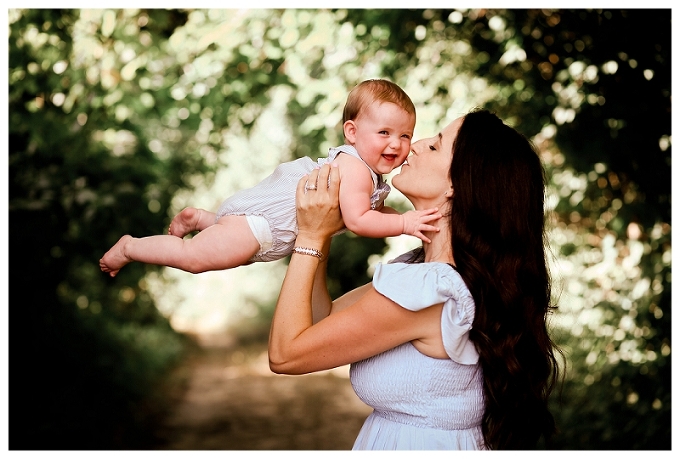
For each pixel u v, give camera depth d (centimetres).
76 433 628
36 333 617
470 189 226
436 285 218
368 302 223
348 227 234
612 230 563
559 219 575
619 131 534
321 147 635
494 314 224
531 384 232
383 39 607
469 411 231
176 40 639
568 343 557
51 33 596
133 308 998
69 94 598
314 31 599
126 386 741
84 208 548
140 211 596
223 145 752
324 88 608
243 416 816
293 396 910
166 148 712
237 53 643
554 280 560
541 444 520
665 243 552
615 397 535
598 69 534
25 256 562
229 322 1510
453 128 238
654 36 523
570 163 552
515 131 240
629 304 552
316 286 261
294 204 242
